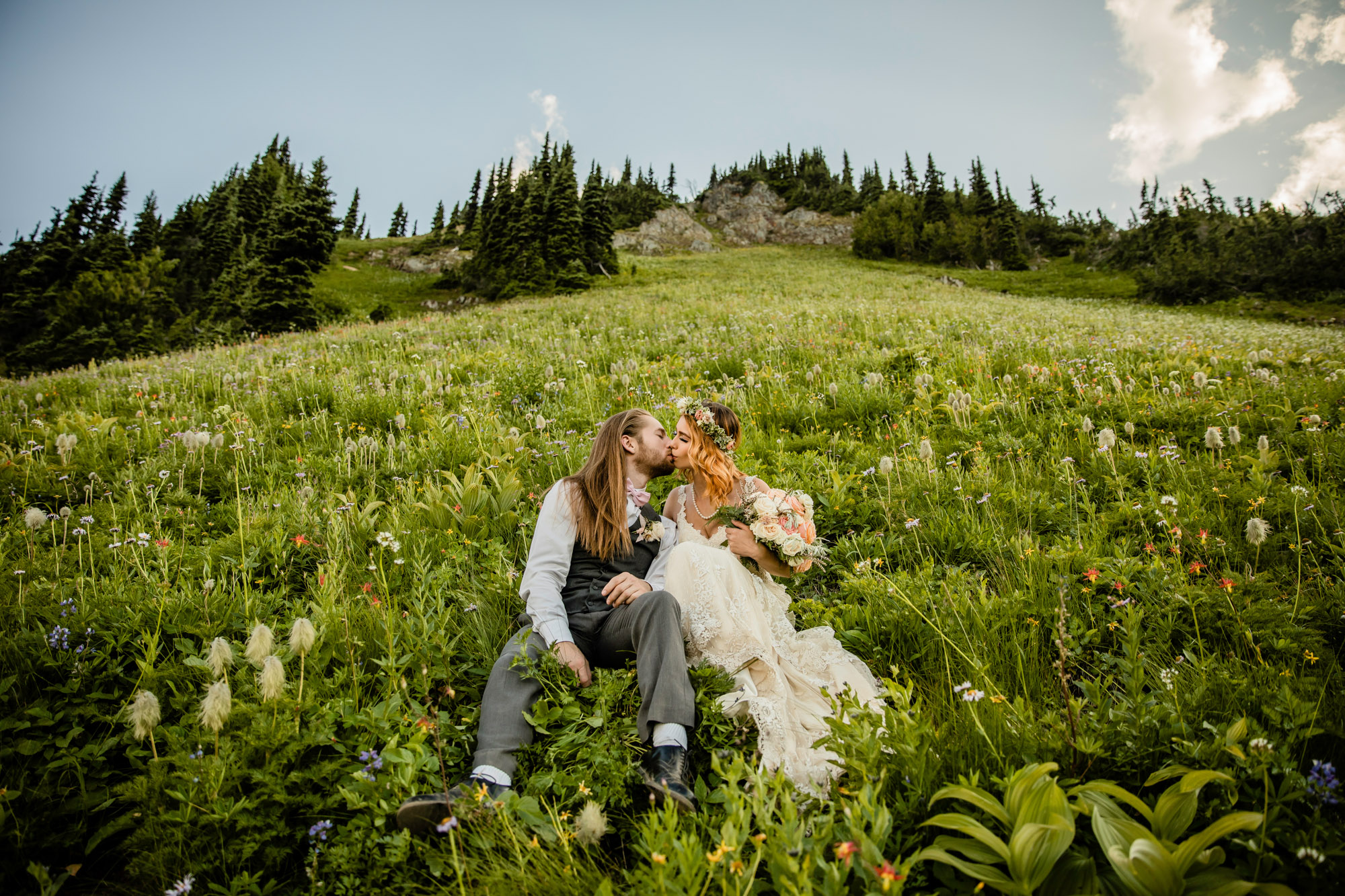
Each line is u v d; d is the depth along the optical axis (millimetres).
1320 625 2707
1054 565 3264
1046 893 1544
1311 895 1457
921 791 1818
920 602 3027
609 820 2068
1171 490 4168
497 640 2949
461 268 56938
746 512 2801
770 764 2098
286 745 2102
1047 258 77688
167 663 2660
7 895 1927
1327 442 4688
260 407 7262
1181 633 2809
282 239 35688
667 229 94312
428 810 1890
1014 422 5938
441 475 5008
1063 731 2068
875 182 111938
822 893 1480
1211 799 1824
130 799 2031
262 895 1843
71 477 4973
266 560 3648
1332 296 35844
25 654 2637
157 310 39906
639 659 2406
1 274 51062
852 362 8484
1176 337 13023
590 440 5762
